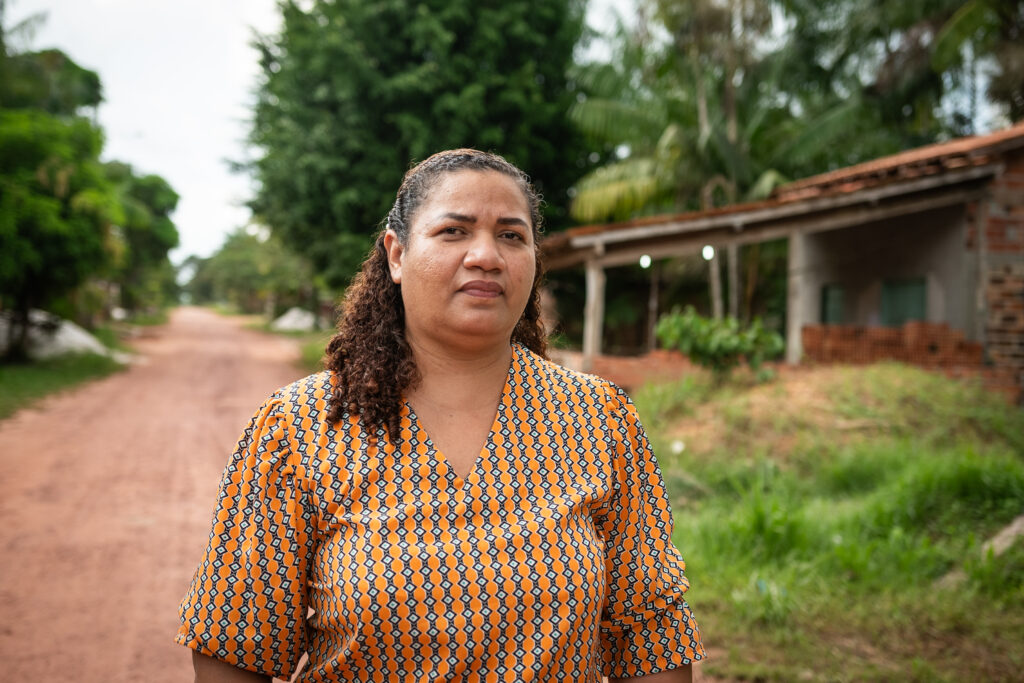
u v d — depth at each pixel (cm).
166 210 4478
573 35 1681
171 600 455
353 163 1531
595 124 1555
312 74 1496
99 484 736
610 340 2062
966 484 530
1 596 453
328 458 127
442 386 138
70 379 1591
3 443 926
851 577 434
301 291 4519
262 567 128
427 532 123
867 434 710
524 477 132
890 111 1833
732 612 392
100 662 375
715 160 1531
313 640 136
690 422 789
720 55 1495
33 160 1625
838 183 1107
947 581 427
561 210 1755
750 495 582
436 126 1505
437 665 120
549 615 123
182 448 936
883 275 1147
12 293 1669
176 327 4416
